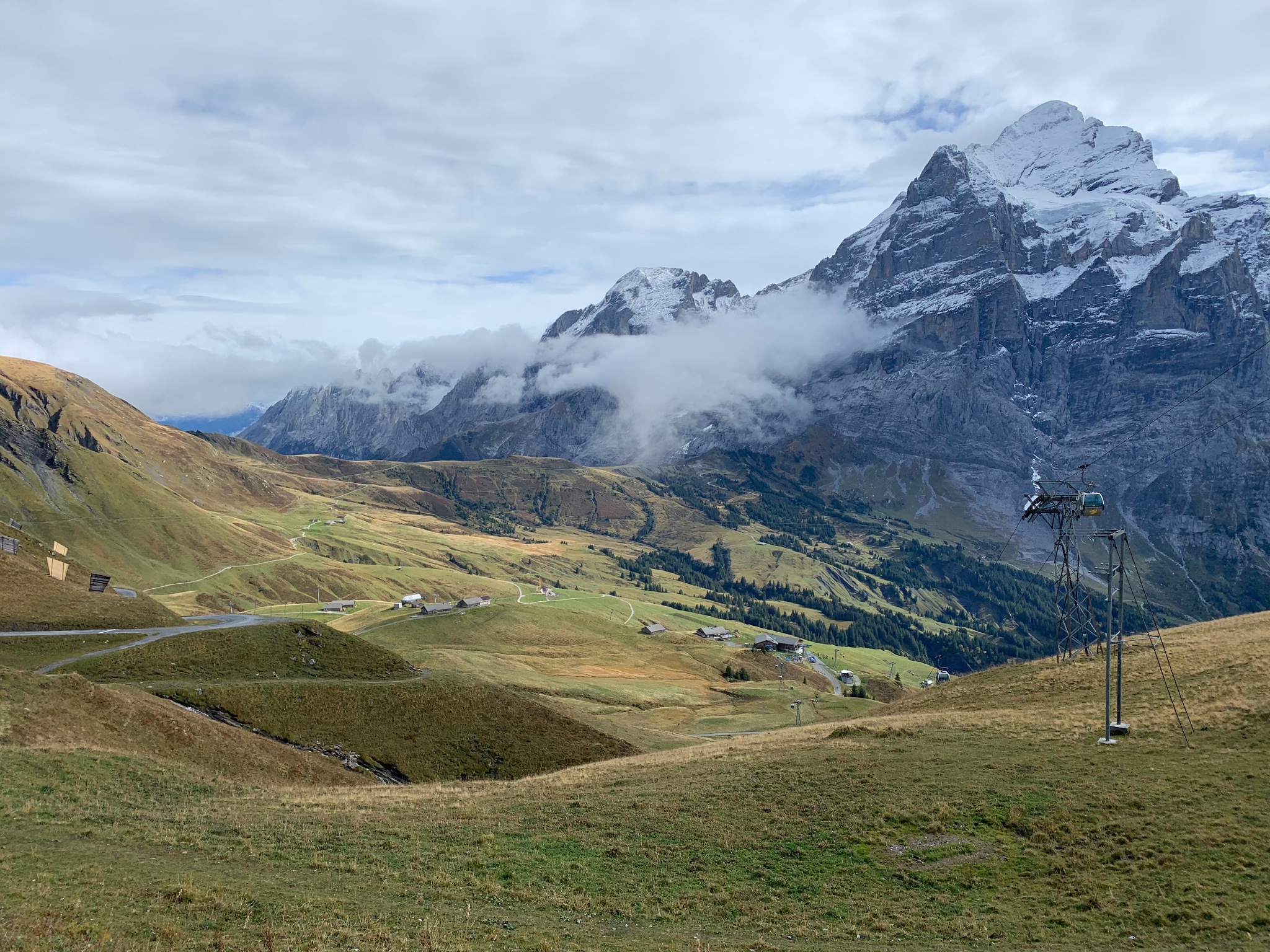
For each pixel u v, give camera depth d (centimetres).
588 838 4700
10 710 6550
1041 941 3522
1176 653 8438
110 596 13362
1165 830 4341
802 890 4053
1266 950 3284
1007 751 5897
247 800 5428
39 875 3456
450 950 3164
